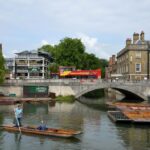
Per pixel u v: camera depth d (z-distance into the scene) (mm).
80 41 102875
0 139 28328
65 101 68500
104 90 110625
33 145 26484
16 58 110688
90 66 110938
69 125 36812
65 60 99938
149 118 38125
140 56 85500
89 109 54594
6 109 51625
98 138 29469
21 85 72375
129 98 84188
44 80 72812
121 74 97125
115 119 37969
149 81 72312
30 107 55688
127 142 28016
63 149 25375
